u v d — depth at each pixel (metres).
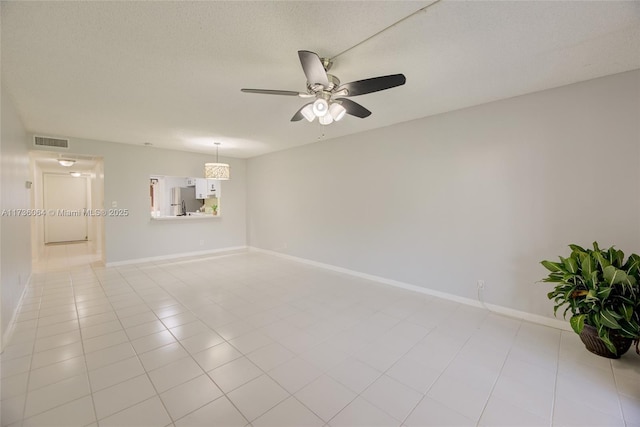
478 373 2.10
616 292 2.13
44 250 6.84
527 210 2.94
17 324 2.80
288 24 1.77
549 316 2.84
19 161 3.47
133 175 5.38
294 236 5.73
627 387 1.92
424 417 1.68
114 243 5.21
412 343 2.52
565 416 1.69
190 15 1.67
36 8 1.59
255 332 2.70
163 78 2.51
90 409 1.71
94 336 2.58
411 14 1.68
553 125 2.77
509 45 2.02
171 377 2.02
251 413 1.70
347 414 1.70
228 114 3.50
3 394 1.82
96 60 2.19
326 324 2.88
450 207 3.49
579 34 1.88
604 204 2.54
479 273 3.29
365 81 2.03
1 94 2.49
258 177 6.64
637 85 2.38
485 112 3.18
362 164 4.44
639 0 1.55
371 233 4.36
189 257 6.03
